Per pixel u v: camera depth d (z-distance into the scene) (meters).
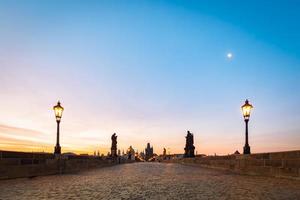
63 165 19.89
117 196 8.20
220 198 7.85
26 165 14.89
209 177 15.38
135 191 9.33
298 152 12.75
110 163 41.16
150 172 20.81
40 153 16.39
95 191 9.32
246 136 19.62
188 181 12.98
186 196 8.22
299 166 12.67
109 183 12.01
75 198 7.82
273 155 15.08
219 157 25.44
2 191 9.25
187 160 45.25
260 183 11.80
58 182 12.33
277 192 9.05
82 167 24.84
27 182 12.22
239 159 19.97
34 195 8.37
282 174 14.19
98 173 19.22
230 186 10.78
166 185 11.24
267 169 15.77
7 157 13.41
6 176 13.41
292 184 11.36
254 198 7.84
